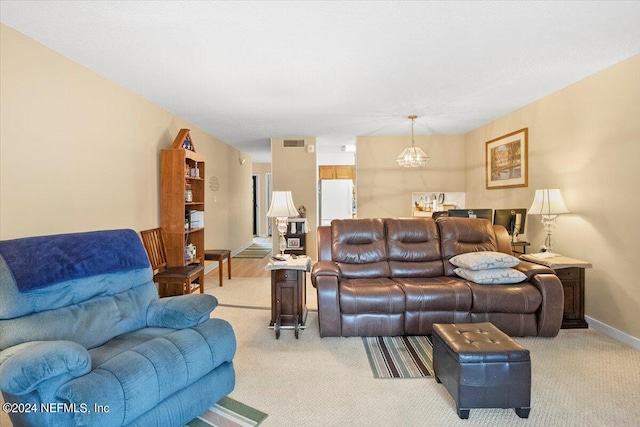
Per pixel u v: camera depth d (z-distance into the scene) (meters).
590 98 3.18
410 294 2.88
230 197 6.93
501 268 3.04
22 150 2.31
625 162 2.82
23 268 1.70
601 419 1.82
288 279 3.11
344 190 8.71
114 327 1.90
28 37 2.34
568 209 3.46
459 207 6.15
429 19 2.19
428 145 6.14
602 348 2.70
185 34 2.35
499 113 4.60
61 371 1.33
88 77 2.92
